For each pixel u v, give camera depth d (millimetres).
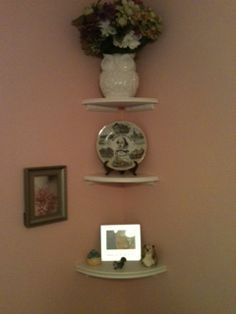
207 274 1445
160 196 1600
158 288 1624
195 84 1450
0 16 1303
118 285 1735
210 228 1428
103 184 1680
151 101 1549
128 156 1633
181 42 1488
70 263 1558
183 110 1495
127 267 1556
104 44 1512
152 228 1639
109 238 1644
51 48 1463
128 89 1547
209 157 1419
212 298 1433
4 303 1341
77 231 1582
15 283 1372
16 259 1374
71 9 1531
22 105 1376
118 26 1436
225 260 1387
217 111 1387
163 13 1550
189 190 1490
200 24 1424
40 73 1429
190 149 1479
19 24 1358
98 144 1634
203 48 1419
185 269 1518
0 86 1311
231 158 1353
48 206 1462
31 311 1423
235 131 1338
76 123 1564
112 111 1699
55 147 1490
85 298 1614
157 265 1580
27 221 1383
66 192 1523
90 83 1609
